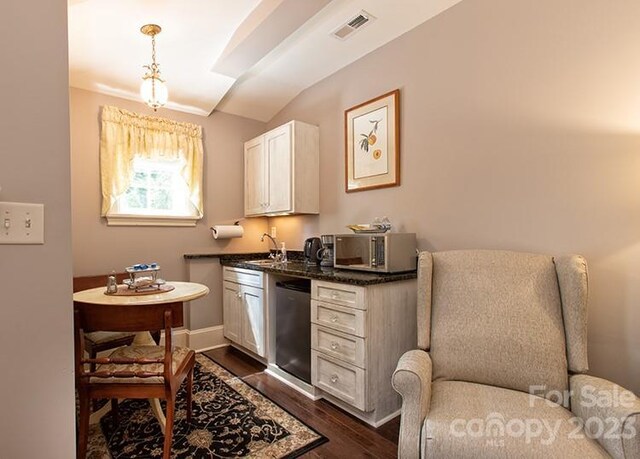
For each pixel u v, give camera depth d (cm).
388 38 256
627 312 156
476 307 159
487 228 204
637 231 154
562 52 175
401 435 126
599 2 163
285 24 223
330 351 208
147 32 241
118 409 206
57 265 103
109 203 288
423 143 237
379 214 266
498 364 146
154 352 174
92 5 214
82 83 279
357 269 231
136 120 303
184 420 195
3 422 95
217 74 294
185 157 328
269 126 386
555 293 150
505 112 196
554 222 178
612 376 160
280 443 174
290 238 357
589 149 167
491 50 202
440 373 154
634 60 154
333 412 206
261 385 244
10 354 96
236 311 309
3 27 95
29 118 99
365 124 273
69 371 105
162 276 318
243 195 372
